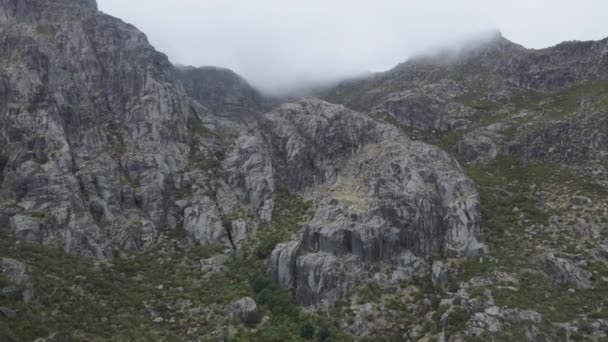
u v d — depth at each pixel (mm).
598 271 100688
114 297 97375
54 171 114500
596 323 89500
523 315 91688
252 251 119688
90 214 114500
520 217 121562
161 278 109812
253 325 96812
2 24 145500
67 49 149000
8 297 82250
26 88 126500
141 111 145250
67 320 85000
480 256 110750
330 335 94500
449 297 100438
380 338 94938
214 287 107938
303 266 106938
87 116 135125
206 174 143125
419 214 116438
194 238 123688
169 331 93438
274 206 134750
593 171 129750
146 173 132750
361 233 111375
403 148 133000
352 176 134250
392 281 107250
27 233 102438
